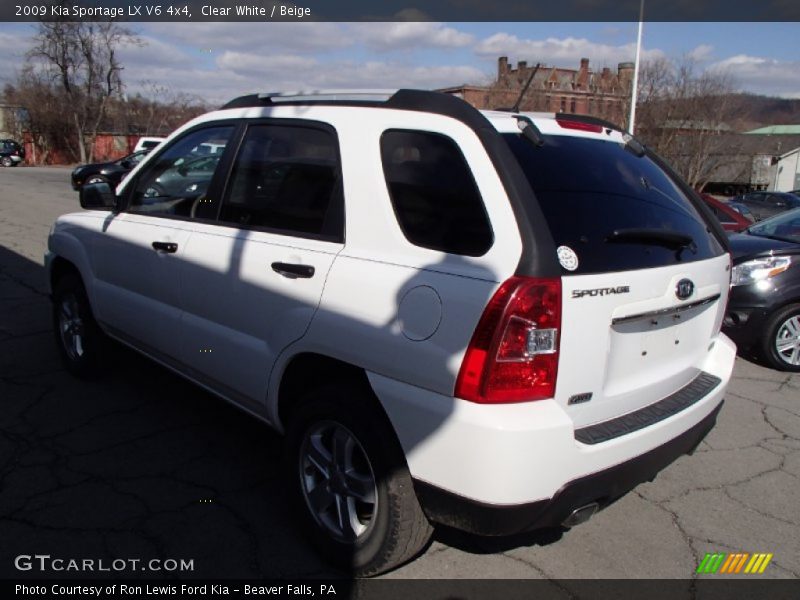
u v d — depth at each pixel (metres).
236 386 3.31
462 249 2.43
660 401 2.87
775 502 3.55
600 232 2.55
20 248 10.05
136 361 5.13
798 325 5.71
